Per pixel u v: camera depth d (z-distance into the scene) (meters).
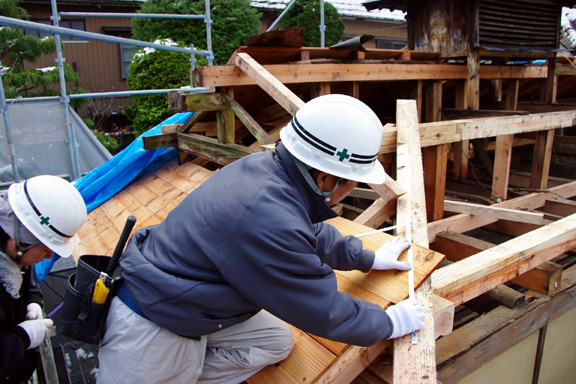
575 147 5.85
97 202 4.31
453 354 2.48
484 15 4.38
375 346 1.71
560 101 6.86
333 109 1.32
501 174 4.27
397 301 1.68
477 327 2.70
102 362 1.45
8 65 7.52
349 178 1.32
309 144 1.30
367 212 2.47
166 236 1.38
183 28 9.09
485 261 2.28
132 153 4.22
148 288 1.33
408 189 2.40
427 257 1.84
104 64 10.84
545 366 3.48
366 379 1.81
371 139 1.36
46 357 2.63
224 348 1.60
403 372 1.46
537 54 4.99
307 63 3.72
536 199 4.27
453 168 5.15
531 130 3.99
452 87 5.59
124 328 1.36
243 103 4.25
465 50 4.50
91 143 6.46
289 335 1.67
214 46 9.25
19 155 5.88
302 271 1.22
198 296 1.27
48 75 7.62
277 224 1.19
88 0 10.02
